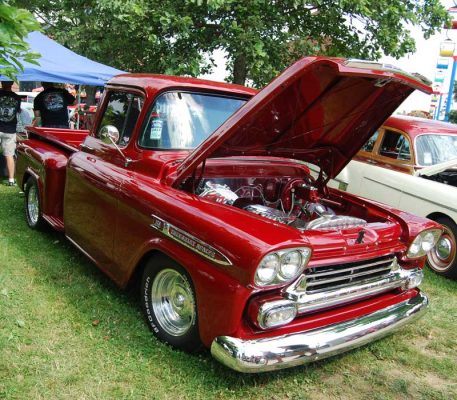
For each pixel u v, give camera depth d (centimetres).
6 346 305
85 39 893
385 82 299
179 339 308
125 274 349
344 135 375
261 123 322
